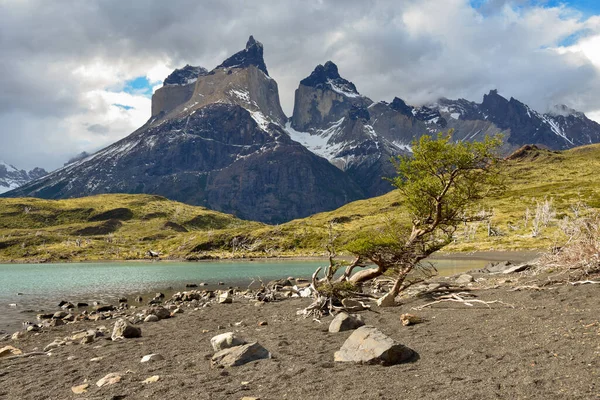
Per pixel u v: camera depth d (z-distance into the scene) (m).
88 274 111.94
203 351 18.62
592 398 8.98
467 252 137.38
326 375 12.88
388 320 22.44
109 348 20.92
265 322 25.52
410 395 10.43
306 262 157.12
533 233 156.62
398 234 32.28
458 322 19.22
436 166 32.88
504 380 10.69
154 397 12.04
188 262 182.88
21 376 16.11
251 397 11.32
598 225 28.55
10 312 43.62
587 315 16.41
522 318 17.77
